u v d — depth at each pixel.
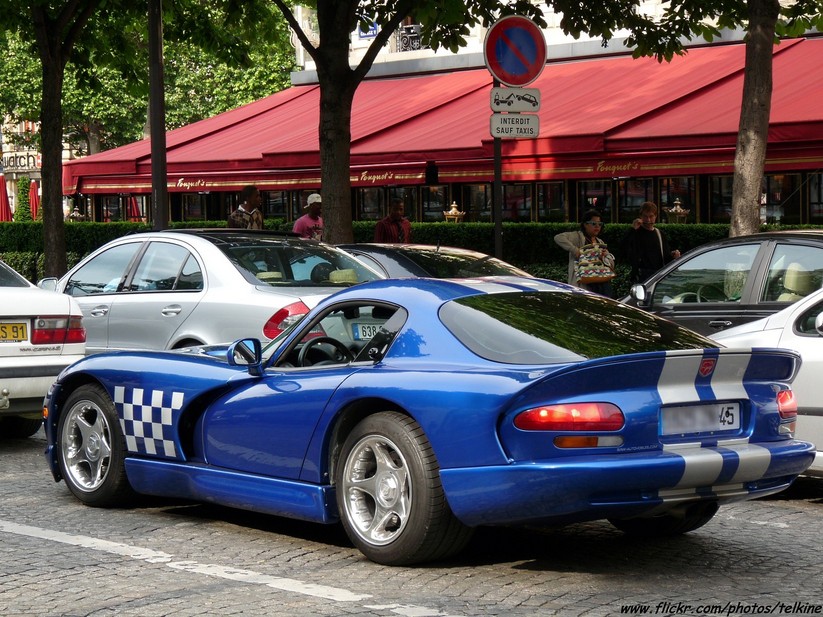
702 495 6.19
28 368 10.40
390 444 6.43
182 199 34.66
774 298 9.85
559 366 6.07
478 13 17.34
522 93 11.73
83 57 23.70
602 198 25.28
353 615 5.64
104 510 8.21
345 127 17.00
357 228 24.28
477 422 6.08
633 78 23.45
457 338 6.54
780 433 6.59
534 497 5.94
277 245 11.82
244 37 21.48
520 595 5.98
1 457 10.38
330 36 16.86
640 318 6.98
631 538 7.33
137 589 6.14
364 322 7.05
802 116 18.00
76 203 38.94
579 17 18.11
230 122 29.78
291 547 7.09
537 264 20.58
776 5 13.76
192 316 11.40
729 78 21.83
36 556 6.86
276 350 7.41
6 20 21.73
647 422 6.04
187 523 7.78
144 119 56.78
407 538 6.39
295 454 6.99
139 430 7.94
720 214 23.80
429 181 21.42
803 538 7.38
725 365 6.32
